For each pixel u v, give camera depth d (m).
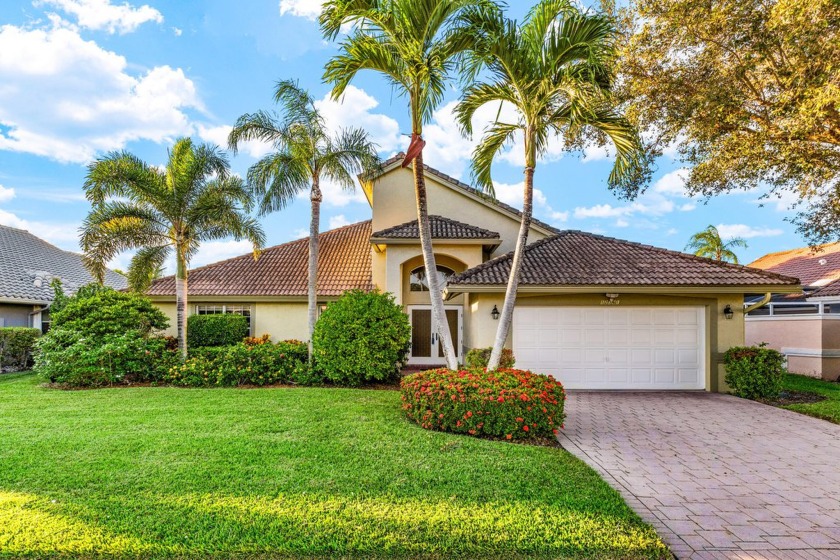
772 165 10.38
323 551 3.80
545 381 7.98
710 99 10.45
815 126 9.45
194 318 16.48
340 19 8.53
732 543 4.12
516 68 8.65
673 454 6.71
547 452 6.42
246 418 8.18
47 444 6.43
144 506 4.48
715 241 29.33
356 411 8.80
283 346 13.60
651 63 11.62
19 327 16.05
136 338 13.12
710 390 12.04
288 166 12.78
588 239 14.65
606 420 8.84
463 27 8.51
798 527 4.45
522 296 12.31
